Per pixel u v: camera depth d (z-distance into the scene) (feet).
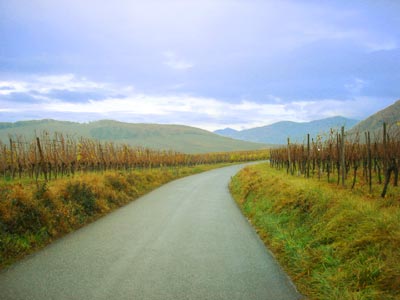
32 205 26.30
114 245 23.45
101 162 91.91
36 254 21.03
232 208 43.45
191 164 189.67
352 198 28.19
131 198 51.60
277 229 26.58
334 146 56.65
